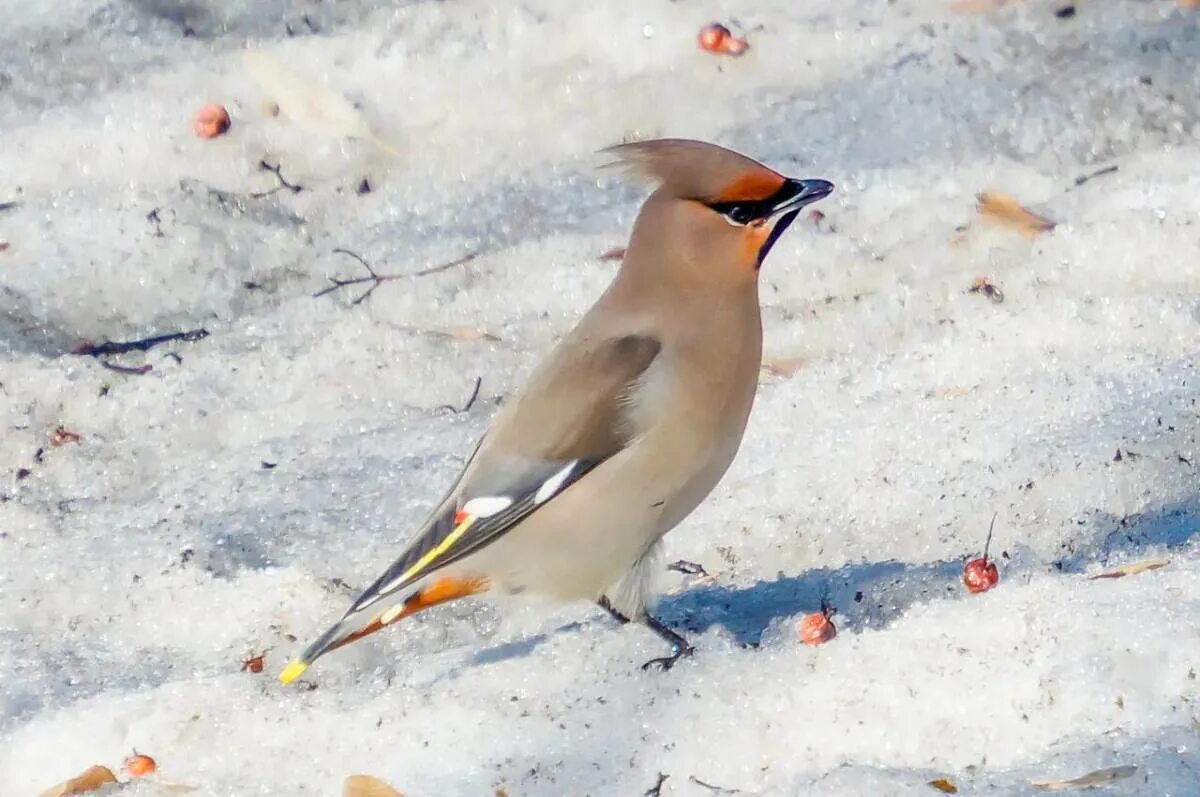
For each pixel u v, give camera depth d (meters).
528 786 8.16
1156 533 9.82
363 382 12.17
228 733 8.78
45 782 8.73
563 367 9.36
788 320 12.38
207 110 13.97
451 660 9.24
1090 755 7.66
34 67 14.60
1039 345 11.82
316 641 8.96
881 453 10.68
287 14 15.10
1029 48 14.69
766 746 8.22
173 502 11.02
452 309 12.77
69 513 11.00
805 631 8.82
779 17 14.96
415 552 9.12
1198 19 14.92
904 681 8.32
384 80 14.56
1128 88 14.26
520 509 9.17
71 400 11.93
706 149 9.52
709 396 9.28
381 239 13.41
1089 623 8.49
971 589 9.20
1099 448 10.38
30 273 12.96
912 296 12.41
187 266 13.09
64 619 9.95
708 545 10.13
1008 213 13.11
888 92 14.34
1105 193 13.38
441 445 11.52
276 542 10.48
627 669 8.89
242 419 11.86
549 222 13.48
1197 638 8.27
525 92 14.46
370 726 8.70
